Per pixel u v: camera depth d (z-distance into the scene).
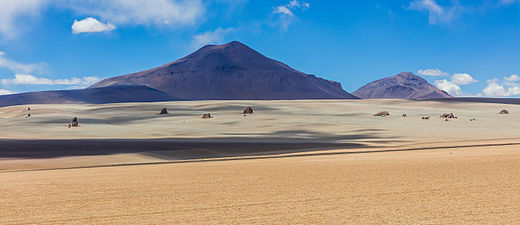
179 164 37.19
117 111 187.50
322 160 37.19
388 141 76.88
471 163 31.33
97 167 36.44
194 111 178.50
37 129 117.31
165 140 80.00
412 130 106.69
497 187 20.84
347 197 18.94
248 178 25.56
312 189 21.16
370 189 20.84
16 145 63.38
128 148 61.41
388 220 14.79
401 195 19.19
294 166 32.22
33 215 16.19
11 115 198.50
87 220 15.38
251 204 17.77
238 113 166.25
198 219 15.32
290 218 15.30
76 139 84.38
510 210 15.99
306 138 87.56
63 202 18.56
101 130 114.88
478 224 14.10
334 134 98.25
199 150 60.00
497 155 37.53
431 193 19.55
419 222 14.45
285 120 137.50
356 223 14.48
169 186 22.77
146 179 25.69
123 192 20.97
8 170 38.25
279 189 21.31
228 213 16.17
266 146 65.75
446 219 14.79
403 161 34.16
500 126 119.44
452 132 101.25
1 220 15.45
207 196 19.67
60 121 143.25
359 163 33.41
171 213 16.33
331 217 15.35
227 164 35.47
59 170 33.28
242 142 73.94
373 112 170.62
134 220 15.30
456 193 19.45
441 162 32.62
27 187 22.70
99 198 19.45
